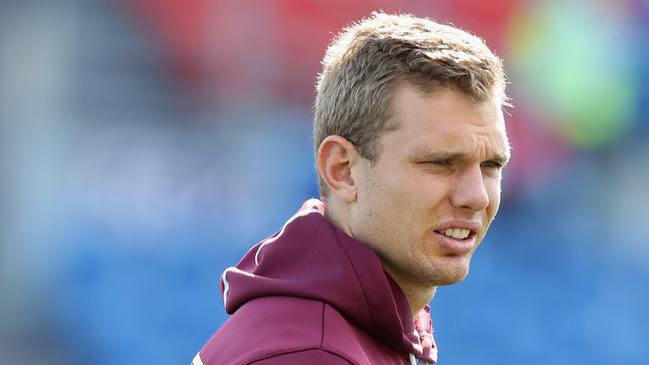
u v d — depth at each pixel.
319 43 37.25
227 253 32.69
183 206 33.62
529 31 38.22
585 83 37.97
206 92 36.38
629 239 35.81
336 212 6.11
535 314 31.84
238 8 36.69
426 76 5.73
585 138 37.25
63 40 35.28
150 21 36.16
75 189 33.94
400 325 5.73
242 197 34.34
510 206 35.28
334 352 5.26
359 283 5.62
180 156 34.84
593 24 38.53
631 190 37.12
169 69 36.28
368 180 5.86
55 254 32.56
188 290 31.41
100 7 35.72
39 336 31.48
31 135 34.41
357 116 5.88
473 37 6.04
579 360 31.47
